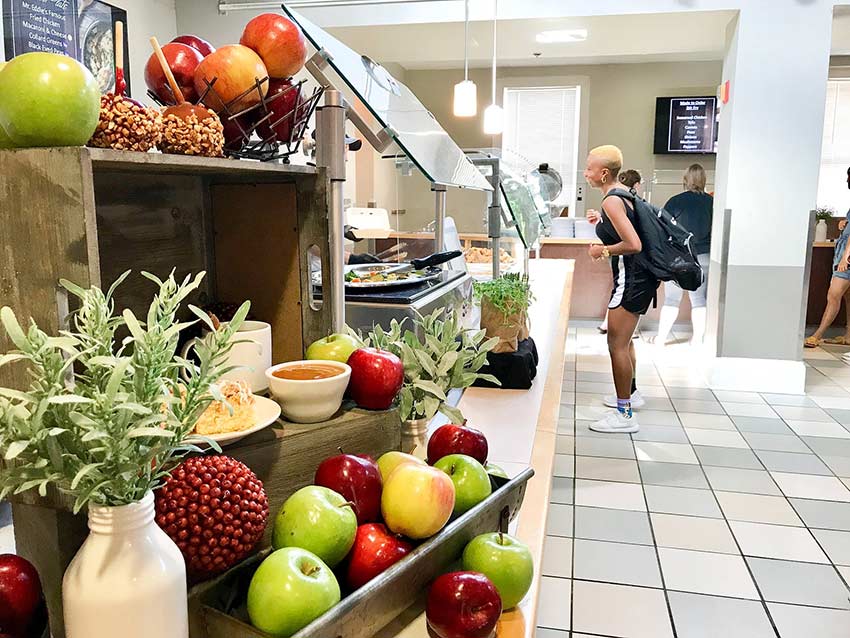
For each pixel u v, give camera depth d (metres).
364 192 4.61
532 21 4.62
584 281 6.45
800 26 4.14
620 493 3.01
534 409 1.59
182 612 0.62
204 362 0.62
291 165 1.04
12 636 0.66
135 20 4.49
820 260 6.53
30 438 0.54
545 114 8.10
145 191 1.05
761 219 4.36
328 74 1.26
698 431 3.79
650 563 2.46
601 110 7.97
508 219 2.86
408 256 2.61
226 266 1.21
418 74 8.17
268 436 0.90
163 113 0.87
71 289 0.60
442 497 0.81
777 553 2.53
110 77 4.26
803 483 3.11
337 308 1.17
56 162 0.65
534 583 0.89
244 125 1.07
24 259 0.68
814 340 5.98
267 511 0.74
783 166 4.28
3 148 0.71
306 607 0.65
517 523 1.04
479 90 8.12
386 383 1.02
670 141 7.81
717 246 4.64
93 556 0.59
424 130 1.50
